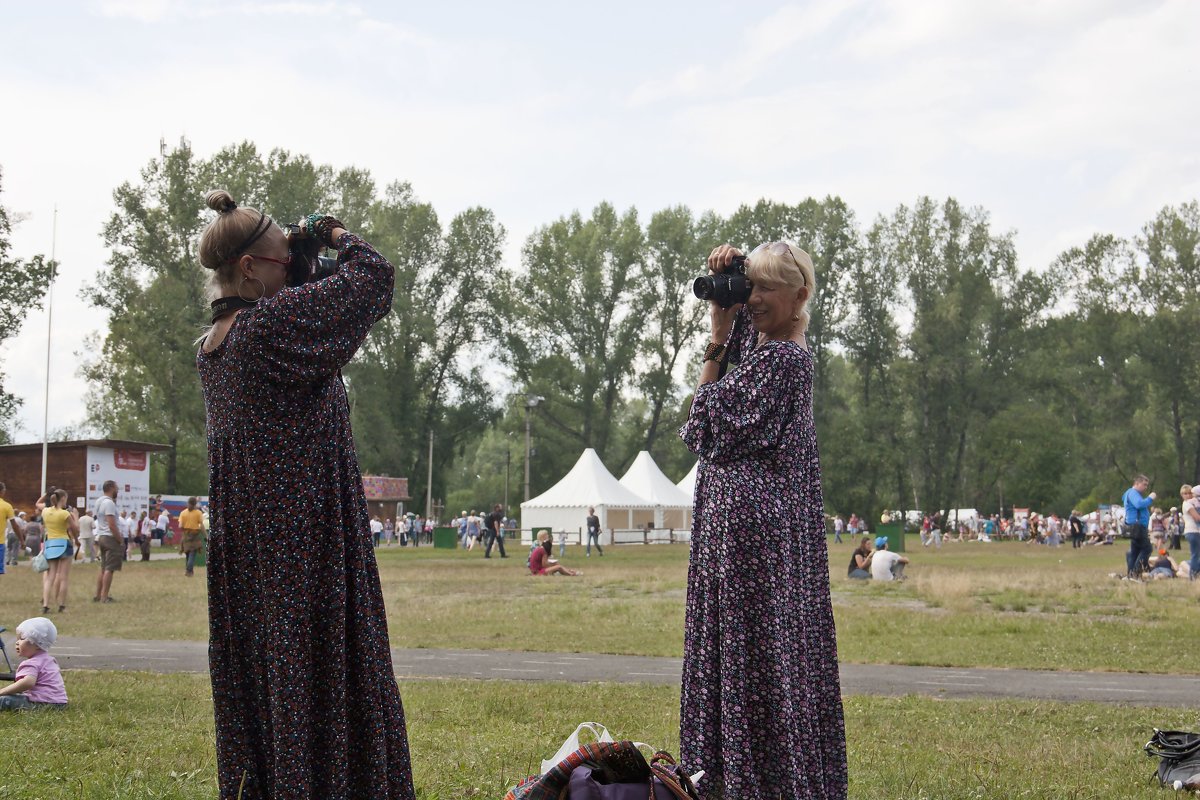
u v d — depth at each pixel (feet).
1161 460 257.55
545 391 248.32
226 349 10.85
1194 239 253.65
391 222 238.07
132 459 148.66
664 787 11.54
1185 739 18.71
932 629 44.98
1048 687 30.01
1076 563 112.47
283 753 10.53
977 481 256.93
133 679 30.17
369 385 228.22
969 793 16.61
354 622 10.94
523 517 198.80
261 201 188.65
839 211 242.17
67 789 16.22
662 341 253.85
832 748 13.28
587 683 29.91
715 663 13.00
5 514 63.05
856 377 255.50
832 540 211.00
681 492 211.00
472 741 20.34
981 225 232.94
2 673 27.53
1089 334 269.23
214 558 11.10
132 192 186.50
